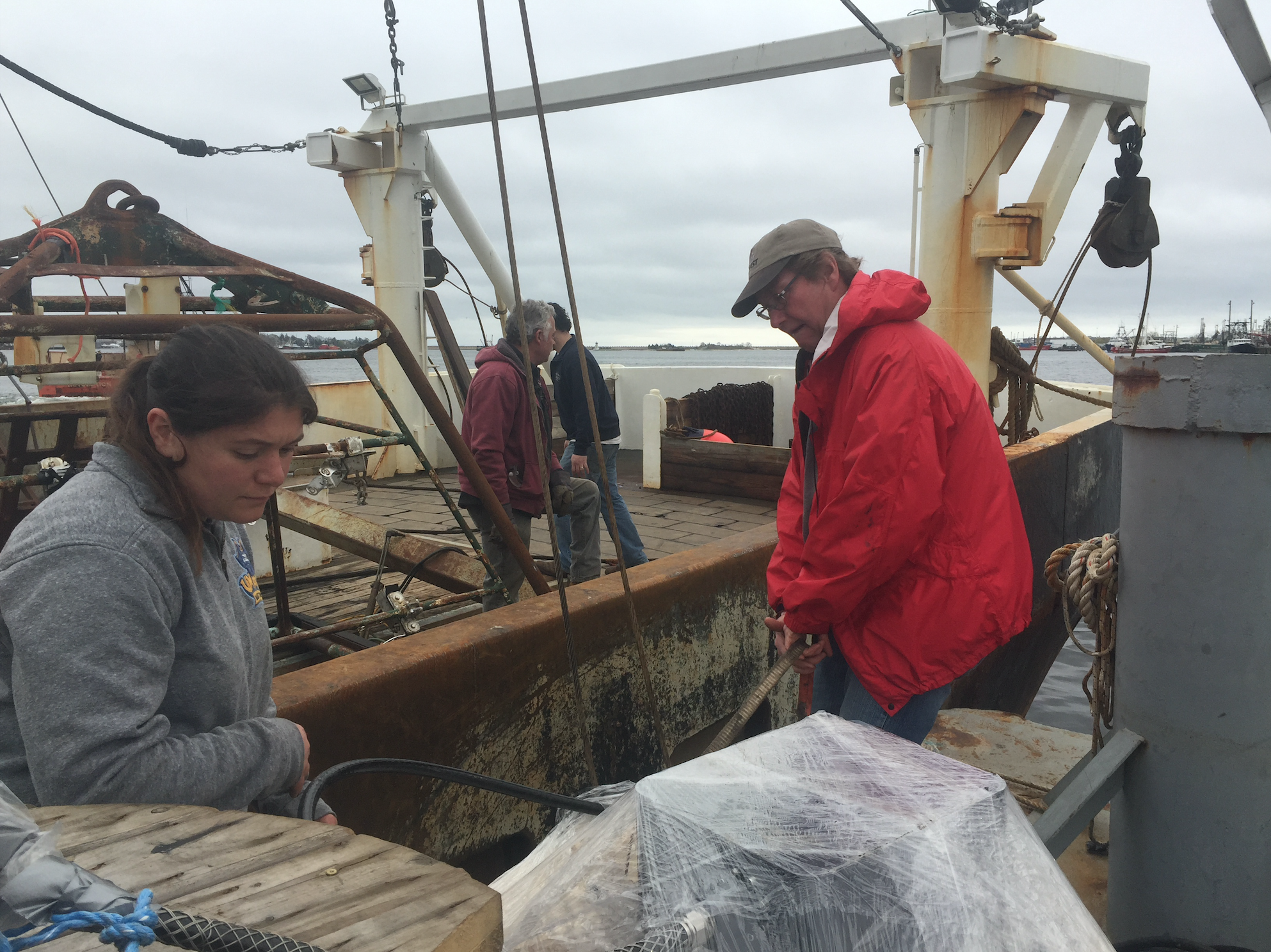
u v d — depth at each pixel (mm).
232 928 638
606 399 5035
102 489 1015
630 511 6871
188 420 991
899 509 1916
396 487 7508
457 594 3689
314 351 2988
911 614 2051
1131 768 1861
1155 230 5461
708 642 3455
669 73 6477
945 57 5324
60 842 825
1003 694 5773
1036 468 5848
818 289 2174
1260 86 1671
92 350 4762
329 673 2158
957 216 5934
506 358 3766
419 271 7945
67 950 640
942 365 1960
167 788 1000
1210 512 1660
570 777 2816
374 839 845
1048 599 6254
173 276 2488
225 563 1195
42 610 955
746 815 919
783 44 6195
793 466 2510
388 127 7488
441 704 2344
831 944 803
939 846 882
